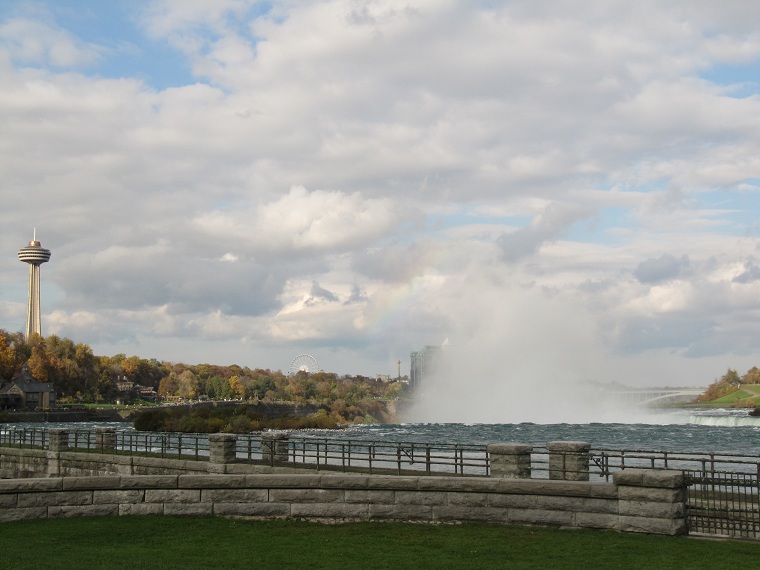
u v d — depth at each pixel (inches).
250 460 1405.0
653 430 6594.5
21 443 2014.0
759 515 734.5
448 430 6879.9
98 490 916.0
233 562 682.8
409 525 831.7
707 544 709.3
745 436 5275.6
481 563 664.4
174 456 1592.0
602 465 984.3
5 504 881.5
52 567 637.3
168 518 895.1
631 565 643.5
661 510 747.4
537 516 805.2
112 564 663.8
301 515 880.3
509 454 977.5
